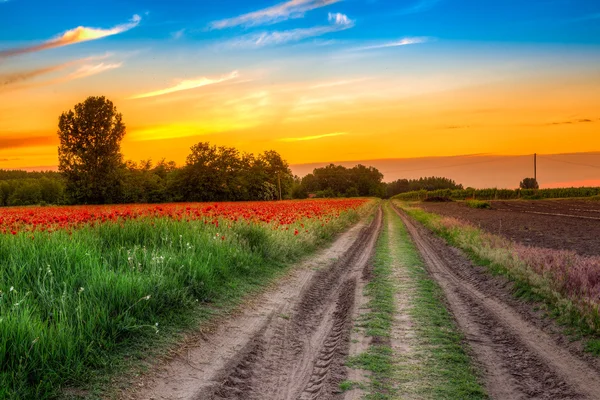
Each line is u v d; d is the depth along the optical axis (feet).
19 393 12.69
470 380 16.30
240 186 292.40
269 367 17.43
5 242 23.79
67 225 35.68
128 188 234.79
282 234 45.68
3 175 480.23
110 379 14.67
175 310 21.91
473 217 113.09
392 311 26.08
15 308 16.15
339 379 16.25
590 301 22.31
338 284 34.60
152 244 31.94
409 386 15.67
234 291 27.84
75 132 219.41
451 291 32.09
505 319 24.63
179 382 15.23
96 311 17.87
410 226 97.30
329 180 620.49
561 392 15.42
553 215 116.47
